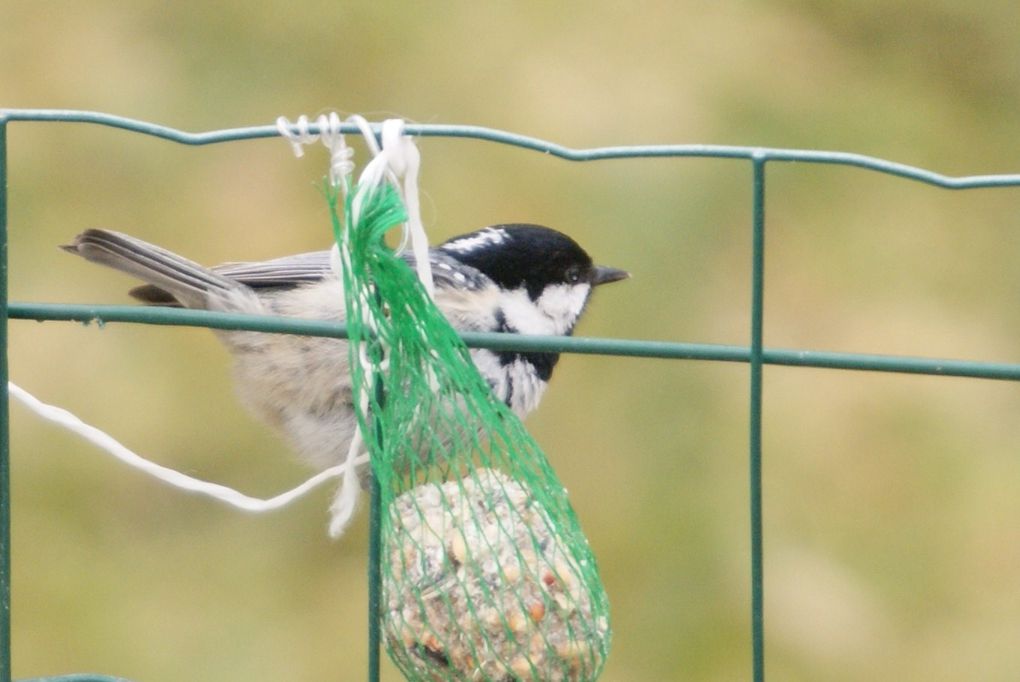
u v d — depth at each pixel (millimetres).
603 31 12109
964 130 11969
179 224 10844
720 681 9383
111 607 9547
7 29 11688
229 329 5145
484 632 5062
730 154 4922
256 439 10125
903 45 12461
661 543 9875
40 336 10305
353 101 11602
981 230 11430
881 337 10750
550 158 11344
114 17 11844
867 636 9477
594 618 5168
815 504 10047
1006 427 10414
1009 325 10859
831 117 11766
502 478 5125
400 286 4824
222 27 11859
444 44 11914
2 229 5145
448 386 4969
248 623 9555
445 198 11062
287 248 10766
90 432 5102
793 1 12453
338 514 5070
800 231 11289
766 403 10484
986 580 9688
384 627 5219
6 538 5254
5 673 5293
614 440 10281
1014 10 12695
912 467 10148
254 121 11398
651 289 10875
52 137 11195
